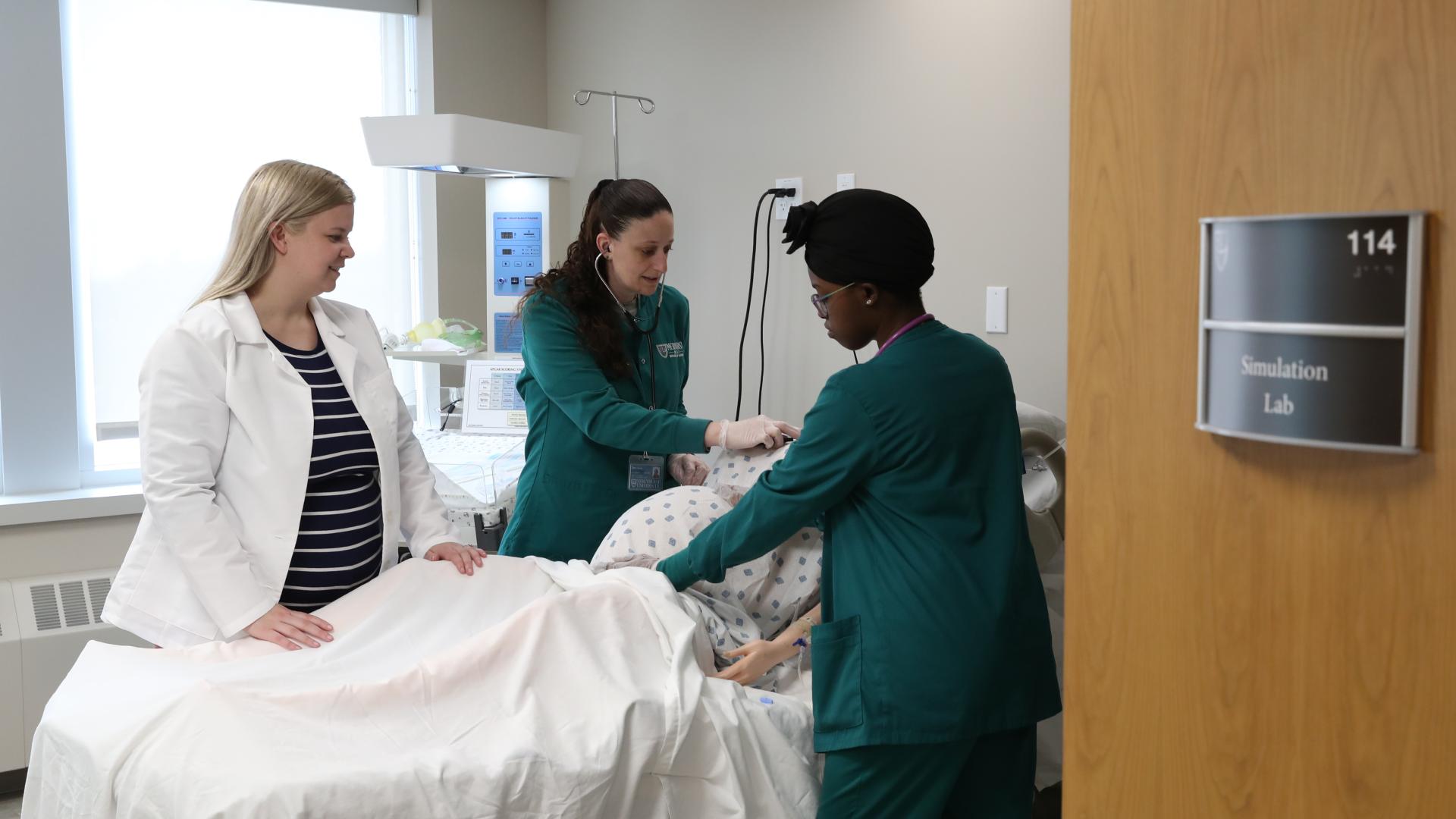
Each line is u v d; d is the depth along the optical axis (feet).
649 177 13.35
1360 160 3.35
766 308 12.16
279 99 12.74
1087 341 4.19
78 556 10.85
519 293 12.75
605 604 6.13
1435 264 3.20
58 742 5.14
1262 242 3.49
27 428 10.84
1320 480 3.54
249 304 6.17
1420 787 3.39
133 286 11.81
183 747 4.86
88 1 11.43
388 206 13.66
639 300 8.37
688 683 5.73
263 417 6.12
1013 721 5.72
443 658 5.58
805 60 11.48
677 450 7.73
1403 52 3.25
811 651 5.87
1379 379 3.27
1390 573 3.40
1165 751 4.06
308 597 6.26
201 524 5.85
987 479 5.87
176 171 12.03
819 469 5.71
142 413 5.94
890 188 10.80
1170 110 3.85
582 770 5.18
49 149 10.75
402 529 7.14
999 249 9.97
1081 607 4.29
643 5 13.15
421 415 14.06
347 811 4.70
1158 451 4.00
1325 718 3.60
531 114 14.55
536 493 8.30
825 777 5.86
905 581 5.65
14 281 10.68
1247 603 3.77
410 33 13.71
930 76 10.37
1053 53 9.41
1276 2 3.53
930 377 5.68
